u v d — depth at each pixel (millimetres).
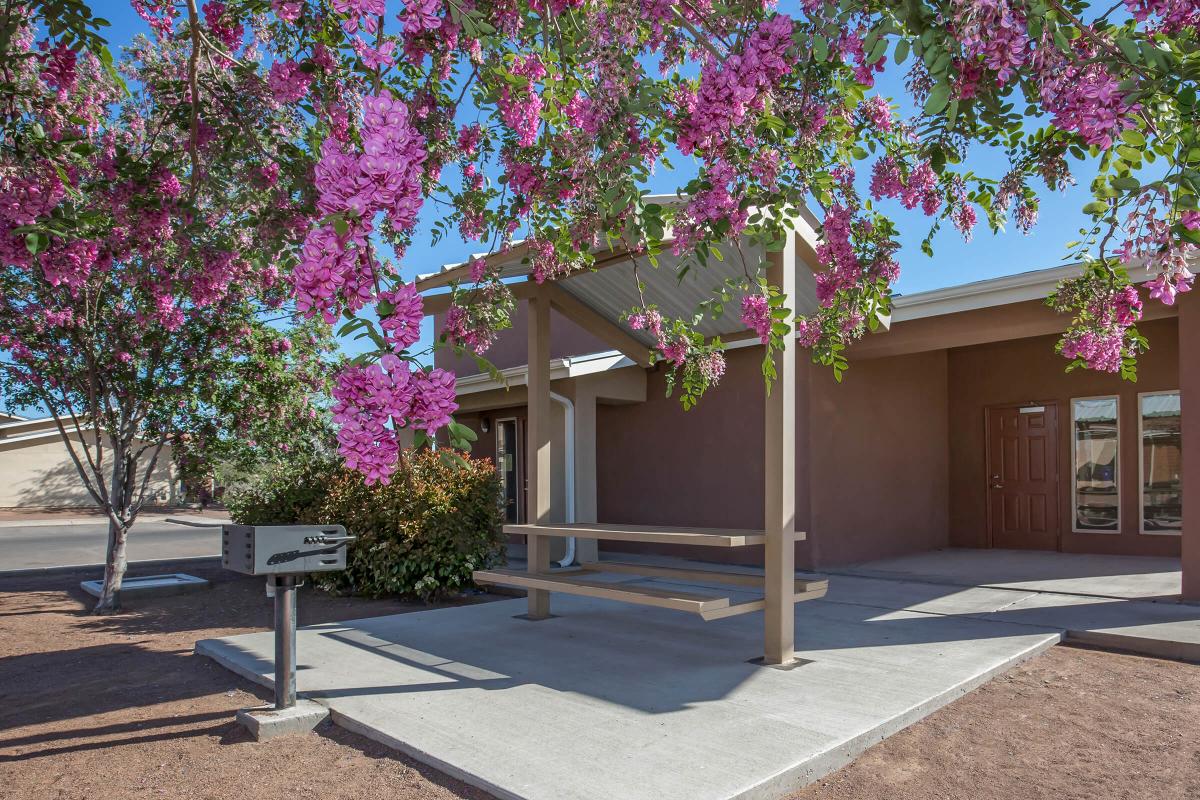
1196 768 3408
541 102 3703
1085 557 9383
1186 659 5148
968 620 6168
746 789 3006
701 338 4691
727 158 2818
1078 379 9938
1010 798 3146
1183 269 2338
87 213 4004
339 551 4234
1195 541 6504
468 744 3561
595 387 10359
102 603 7965
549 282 6762
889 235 3678
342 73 3984
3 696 4863
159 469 28875
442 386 1963
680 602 4621
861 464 9633
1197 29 2219
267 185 4648
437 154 4246
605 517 11516
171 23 5094
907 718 3943
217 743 3877
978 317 7949
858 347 8961
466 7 2721
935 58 2289
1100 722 3990
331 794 3246
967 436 11031
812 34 2795
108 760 3693
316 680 4695
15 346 7363
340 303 2004
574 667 4902
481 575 6367
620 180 3037
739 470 9750
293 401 8531
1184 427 6559
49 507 27609
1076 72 2240
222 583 9797
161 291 5289
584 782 3090
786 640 4969
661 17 2945
